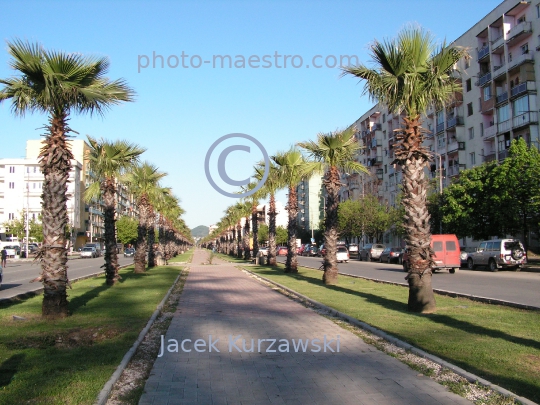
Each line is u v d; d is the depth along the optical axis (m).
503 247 28.48
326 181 20.30
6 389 5.61
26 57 10.50
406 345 7.95
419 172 11.86
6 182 83.38
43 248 11.00
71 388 5.68
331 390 5.91
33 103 11.38
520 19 43.41
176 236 79.38
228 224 79.62
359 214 60.41
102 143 20.80
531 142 37.72
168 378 6.50
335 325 10.41
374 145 74.50
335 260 20.14
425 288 11.56
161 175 29.92
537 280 21.69
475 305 12.67
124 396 5.72
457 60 11.91
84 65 10.99
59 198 11.12
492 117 47.50
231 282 22.89
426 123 59.06
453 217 35.84
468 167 50.78
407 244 11.88
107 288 18.61
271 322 10.90
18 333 9.12
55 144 11.09
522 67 41.44
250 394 5.80
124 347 7.96
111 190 21.09
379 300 14.11
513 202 31.88
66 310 11.12
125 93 11.91
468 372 6.27
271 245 36.59
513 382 5.88
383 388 5.94
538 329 9.13
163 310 13.03
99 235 105.25
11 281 24.11
